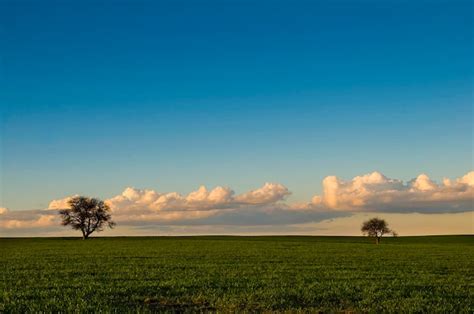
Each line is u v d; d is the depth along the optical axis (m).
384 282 32.41
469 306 23.27
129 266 43.91
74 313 20.47
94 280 32.78
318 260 52.47
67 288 28.52
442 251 74.19
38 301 23.42
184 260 51.38
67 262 48.72
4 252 67.38
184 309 22.23
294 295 25.98
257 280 32.75
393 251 72.44
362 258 56.28
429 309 22.25
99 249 74.38
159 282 31.12
